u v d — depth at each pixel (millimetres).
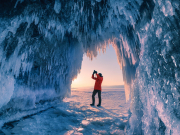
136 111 1735
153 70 1528
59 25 2303
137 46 2303
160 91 1351
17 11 1564
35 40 2346
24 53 2223
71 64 4410
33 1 1609
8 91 1860
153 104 1427
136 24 2139
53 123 2188
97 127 2068
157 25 1544
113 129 1951
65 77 4535
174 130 1094
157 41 1537
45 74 3285
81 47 3984
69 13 2014
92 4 1813
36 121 2240
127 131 1686
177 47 1250
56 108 3432
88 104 4312
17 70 2100
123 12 1970
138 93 1806
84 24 2416
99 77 4145
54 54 3340
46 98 3504
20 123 2068
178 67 1212
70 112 3025
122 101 5086
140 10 1909
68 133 1782
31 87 2697
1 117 1868
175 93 1188
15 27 1681
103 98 6125
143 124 1489
